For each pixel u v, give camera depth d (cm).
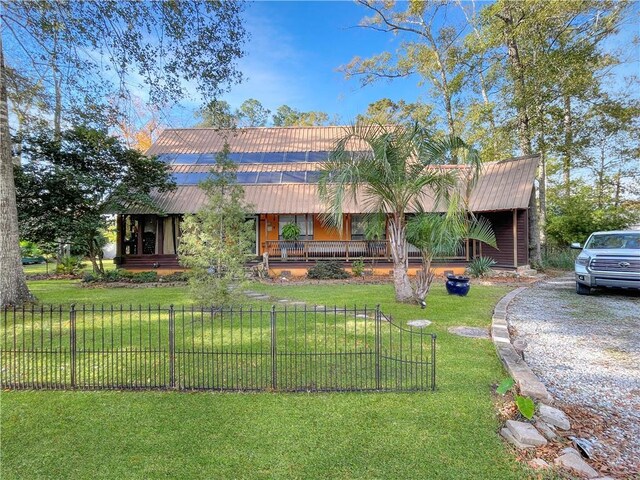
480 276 1351
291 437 293
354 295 968
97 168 1311
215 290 700
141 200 1330
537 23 1448
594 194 1991
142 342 560
